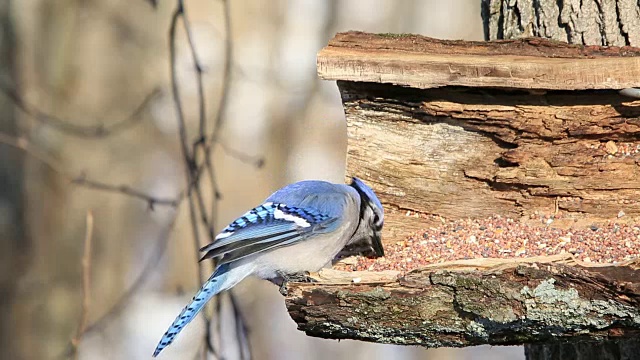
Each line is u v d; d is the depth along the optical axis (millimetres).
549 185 9641
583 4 10203
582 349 9969
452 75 9164
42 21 20234
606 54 9484
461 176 9906
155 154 22297
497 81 9125
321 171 23781
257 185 23156
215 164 22797
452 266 7812
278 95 24234
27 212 19734
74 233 20203
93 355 20578
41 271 19812
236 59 24234
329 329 7934
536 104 9477
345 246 10273
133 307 21312
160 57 22219
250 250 9414
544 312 7492
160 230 21766
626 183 9562
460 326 7707
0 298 19422
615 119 9422
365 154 10023
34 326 19641
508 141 9633
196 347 20938
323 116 24281
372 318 7770
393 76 9203
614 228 9445
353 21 25484
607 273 7352
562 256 7914
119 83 21297
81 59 20672
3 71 19484
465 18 25188
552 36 10375
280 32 25234
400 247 9945
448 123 9773
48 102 20094
